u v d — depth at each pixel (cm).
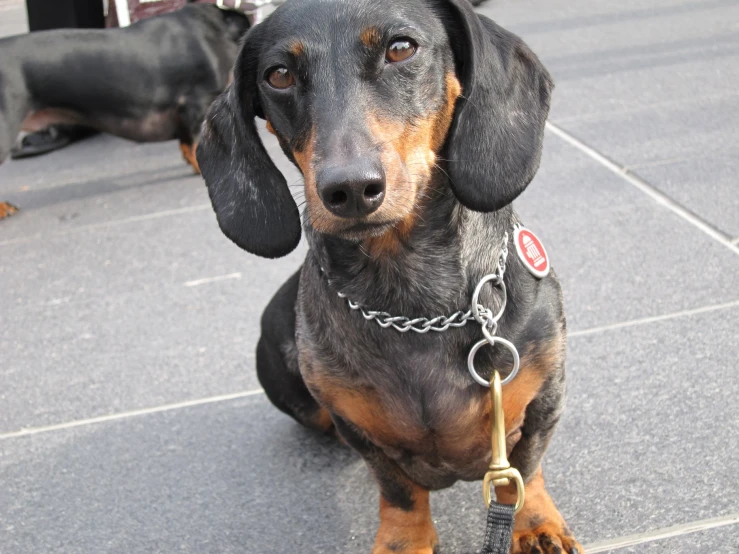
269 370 65
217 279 93
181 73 126
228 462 67
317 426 67
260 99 53
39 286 97
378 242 50
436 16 50
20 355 84
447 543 57
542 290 53
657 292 78
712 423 62
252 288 90
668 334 72
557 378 53
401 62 48
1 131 117
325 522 60
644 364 69
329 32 48
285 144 51
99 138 157
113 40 123
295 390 64
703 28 167
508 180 51
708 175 98
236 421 71
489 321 50
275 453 67
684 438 62
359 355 52
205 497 63
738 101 121
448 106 51
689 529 54
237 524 61
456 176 50
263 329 65
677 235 87
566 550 54
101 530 61
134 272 97
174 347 81
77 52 122
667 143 110
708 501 56
